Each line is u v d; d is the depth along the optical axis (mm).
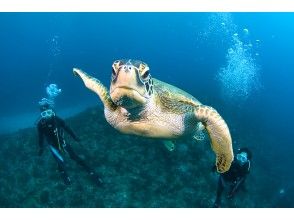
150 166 8742
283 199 10516
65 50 70688
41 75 41969
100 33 80062
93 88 4094
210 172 8883
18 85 34469
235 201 8617
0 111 20281
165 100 3887
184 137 4371
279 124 22125
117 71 3021
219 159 3762
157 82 4258
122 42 83312
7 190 8406
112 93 3082
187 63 56531
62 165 7320
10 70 49844
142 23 79812
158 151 9109
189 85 26250
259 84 39812
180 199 8117
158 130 3943
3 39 65750
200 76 36250
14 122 17859
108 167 8641
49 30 67375
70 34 77188
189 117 3877
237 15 76062
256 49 75750
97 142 9398
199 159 9109
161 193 8195
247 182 10539
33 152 9570
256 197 10250
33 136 10383
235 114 16047
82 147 9203
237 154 6797
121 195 7980
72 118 10898
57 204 7809
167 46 85125
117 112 3965
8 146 10211
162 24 80750
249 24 84188
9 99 25516
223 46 58500
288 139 18562
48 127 7035
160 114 3814
